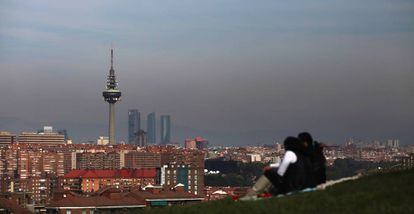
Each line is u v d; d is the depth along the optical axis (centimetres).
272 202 3628
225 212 3591
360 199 3472
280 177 3975
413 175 3969
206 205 4012
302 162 3950
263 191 4131
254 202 3691
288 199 3656
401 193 3456
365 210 3228
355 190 3744
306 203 3528
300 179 3941
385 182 3850
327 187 3969
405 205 3209
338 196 3641
